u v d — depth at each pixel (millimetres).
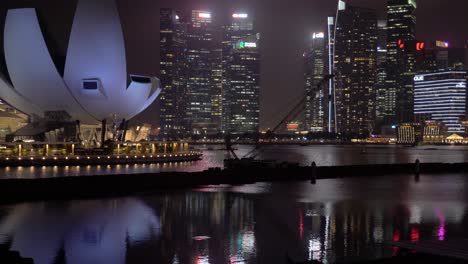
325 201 32062
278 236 20938
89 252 18422
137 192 37094
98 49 87375
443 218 25172
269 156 151875
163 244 19578
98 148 87938
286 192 37562
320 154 172250
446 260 16047
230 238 20625
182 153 100750
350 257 17125
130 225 23344
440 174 58375
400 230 22000
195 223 23891
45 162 78812
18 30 84000
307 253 17875
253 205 30094
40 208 28594
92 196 34406
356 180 49406
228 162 68688
